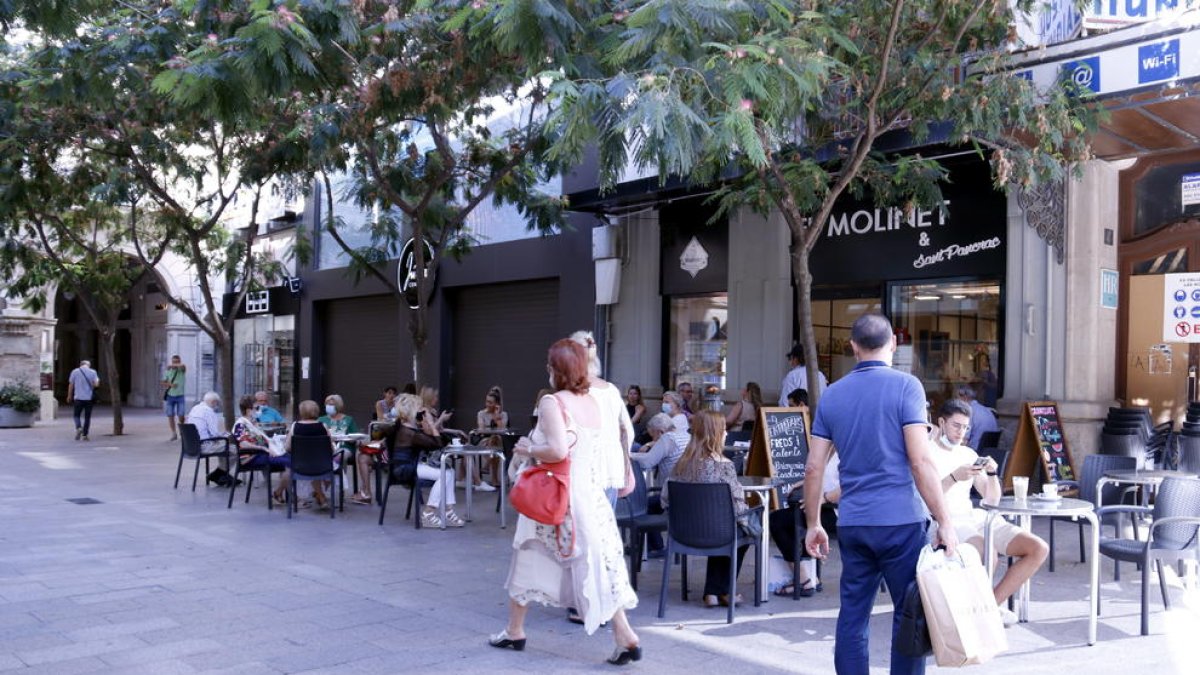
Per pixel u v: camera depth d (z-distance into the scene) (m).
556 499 5.26
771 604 6.90
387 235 14.68
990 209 11.41
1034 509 5.90
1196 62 8.20
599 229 15.60
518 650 5.74
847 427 4.27
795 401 9.41
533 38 6.99
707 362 14.59
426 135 18.09
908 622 4.01
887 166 9.97
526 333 17.64
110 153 14.42
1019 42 9.71
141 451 18.11
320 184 21.88
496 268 17.88
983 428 10.35
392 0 9.91
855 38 8.83
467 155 13.34
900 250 12.23
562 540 5.34
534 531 5.48
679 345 15.05
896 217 12.24
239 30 7.93
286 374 24.14
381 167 13.07
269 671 5.33
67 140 14.03
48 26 8.19
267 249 24.22
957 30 9.09
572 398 5.46
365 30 9.43
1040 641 5.88
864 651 4.23
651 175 13.52
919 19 9.11
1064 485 9.81
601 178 6.73
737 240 13.95
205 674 5.28
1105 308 10.85
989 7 9.08
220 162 15.16
